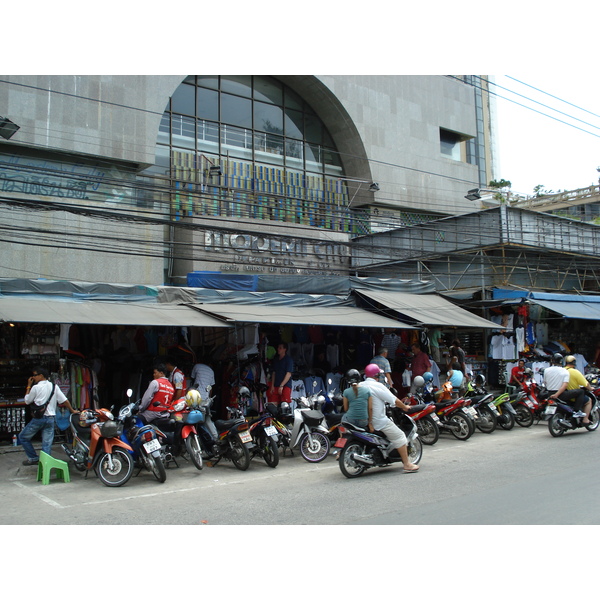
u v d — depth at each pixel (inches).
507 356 698.8
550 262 810.2
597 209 1268.5
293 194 955.3
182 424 380.5
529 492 293.4
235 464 388.8
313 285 598.9
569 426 475.5
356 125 1007.6
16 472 378.3
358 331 628.4
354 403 359.6
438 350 668.7
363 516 263.4
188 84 864.3
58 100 700.0
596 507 259.9
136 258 717.9
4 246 638.5
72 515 279.3
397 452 364.8
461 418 480.4
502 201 1255.5
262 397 515.2
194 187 823.1
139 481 357.4
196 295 501.4
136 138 751.7
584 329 864.9
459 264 786.2
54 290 444.1
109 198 730.8
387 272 867.4
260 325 568.7
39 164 690.8
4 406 448.1
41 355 472.7
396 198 1047.6
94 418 360.8
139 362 503.2
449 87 1182.3
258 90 948.6
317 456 413.4
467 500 283.1
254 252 797.2
